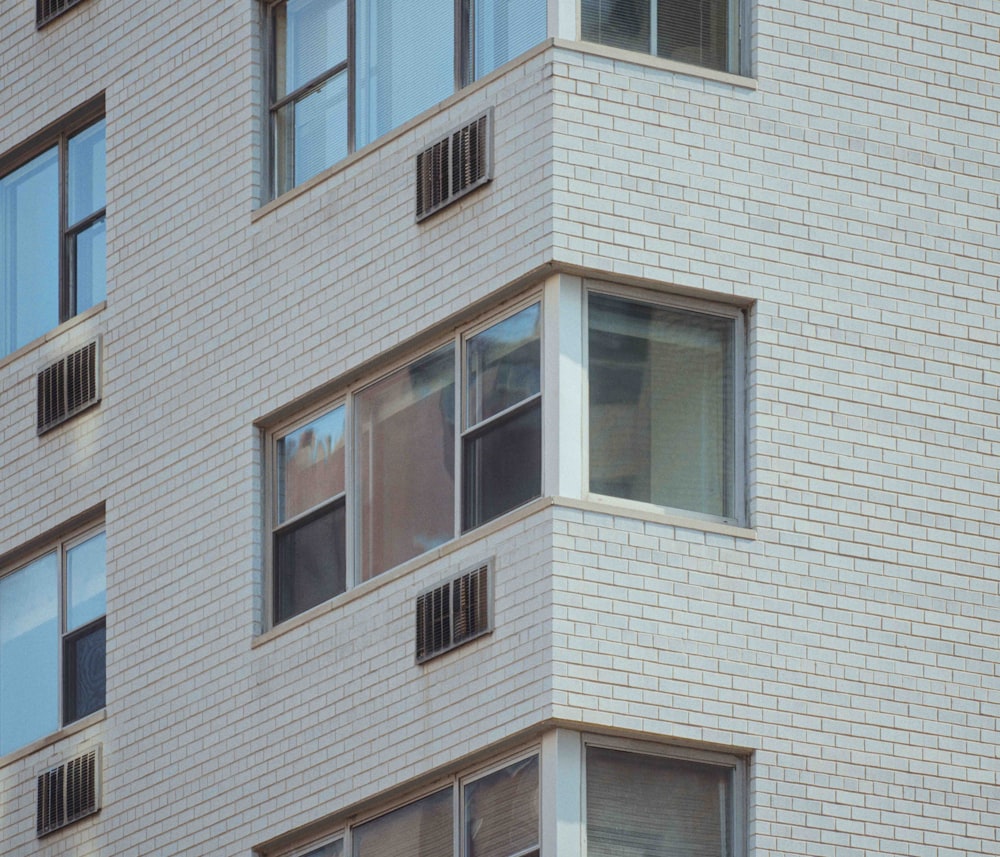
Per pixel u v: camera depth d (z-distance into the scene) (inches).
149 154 1695.4
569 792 1330.0
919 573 1419.8
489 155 1438.2
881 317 1449.3
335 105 1578.5
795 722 1371.8
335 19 1592.0
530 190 1411.2
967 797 1398.9
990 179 1497.3
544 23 1443.2
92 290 1752.0
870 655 1397.6
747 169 1439.5
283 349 1553.9
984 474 1450.5
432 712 1398.9
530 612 1352.1
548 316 1396.4
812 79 1469.0
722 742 1353.3
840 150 1464.1
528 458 1393.9
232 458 1573.6
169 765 1565.0
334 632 1473.9
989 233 1487.5
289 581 1534.2
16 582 1752.0
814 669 1382.9
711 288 1414.9
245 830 1498.5
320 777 1459.2
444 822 1392.7
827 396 1425.9
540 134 1412.4
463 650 1389.0
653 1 1459.2
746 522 1402.6
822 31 1478.8
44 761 1672.0
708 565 1375.5
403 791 1417.3
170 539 1606.8
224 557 1562.5
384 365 1496.1
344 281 1523.1
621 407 1393.9
